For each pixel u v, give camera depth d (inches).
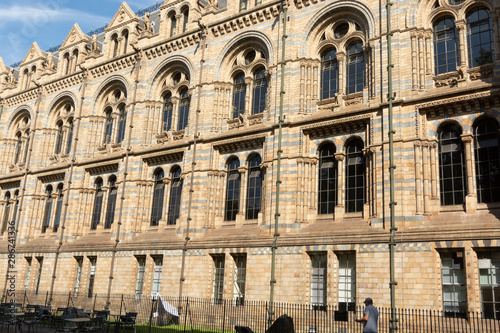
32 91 1985.7
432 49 1072.8
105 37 1771.7
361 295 991.6
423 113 1026.1
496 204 920.9
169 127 1526.8
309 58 1235.9
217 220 1300.4
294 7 1279.5
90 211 1643.7
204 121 1375.5
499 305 869.2
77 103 1779.0
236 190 1302.9
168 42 1531.7
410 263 949.2
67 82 1845.5
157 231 1423.5
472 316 875.4
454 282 919.0
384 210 1005.8
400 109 1040.2
